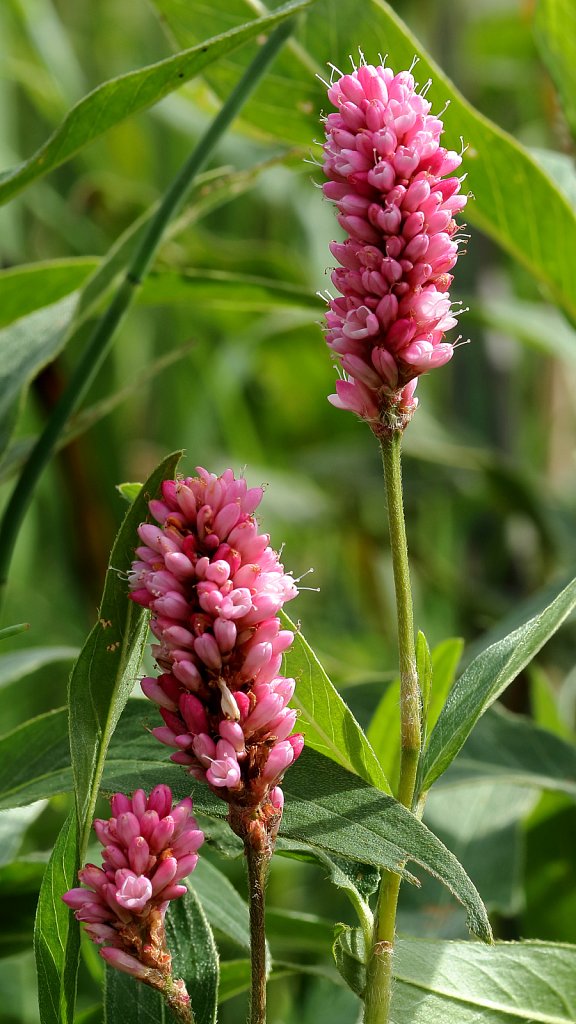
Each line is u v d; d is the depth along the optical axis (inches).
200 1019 18.0
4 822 20.7
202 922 18.3
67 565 38.5
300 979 26.2
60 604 39.4
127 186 39.1
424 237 17.1
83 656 17.5
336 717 17.9
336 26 21.0
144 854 16.7
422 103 17.2
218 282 23.7
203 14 21.6
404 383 17.4
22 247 39.1
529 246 22.6
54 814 26.4
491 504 35.7
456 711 17.8
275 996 26.3
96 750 17.6
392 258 17.2
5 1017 26.9
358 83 17.2
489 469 33.6
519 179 21.7
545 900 24.1
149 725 18.5
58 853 17.7
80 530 32.9
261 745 16.9
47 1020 17.7
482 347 39.6
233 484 17.0
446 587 38.3
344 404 17.4
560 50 23.6
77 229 39.6
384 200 17.2
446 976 18.0
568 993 18.0
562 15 22.9
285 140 22.4
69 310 21.9
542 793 24.5
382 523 39.7
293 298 24.7
